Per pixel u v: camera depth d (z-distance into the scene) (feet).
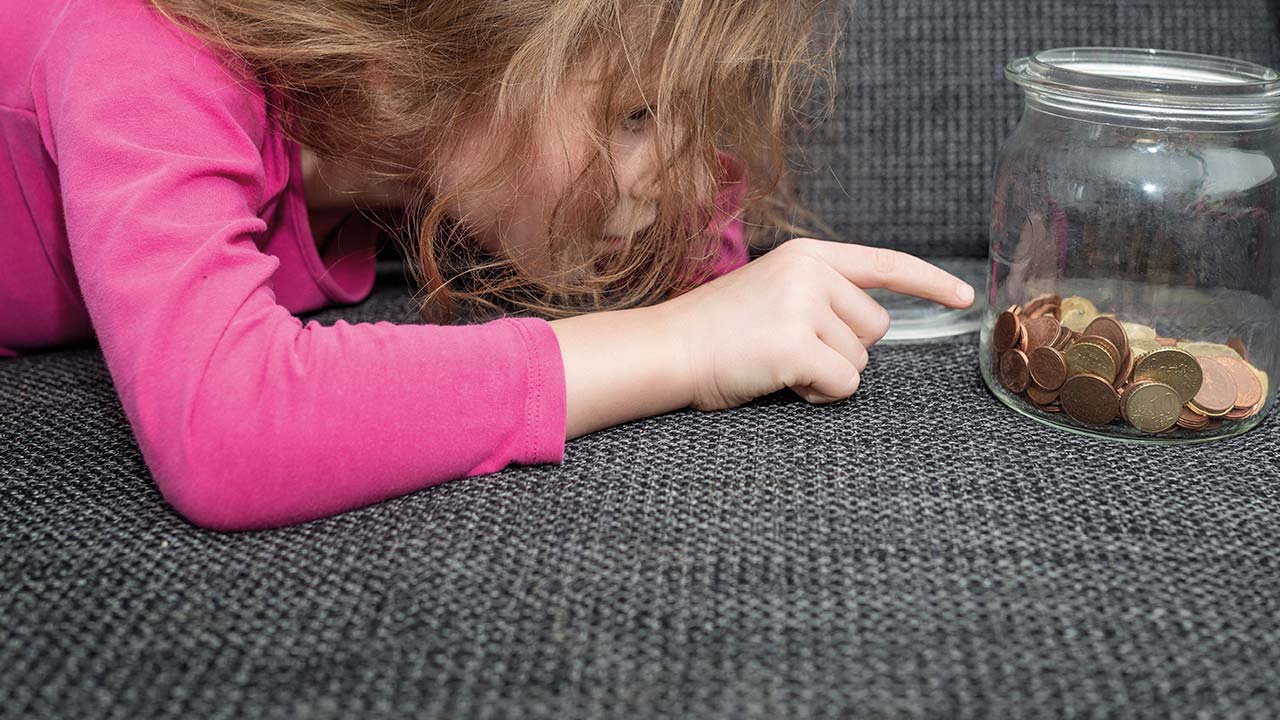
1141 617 1.71
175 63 2.09
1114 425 2.08
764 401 2.20
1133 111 2.03
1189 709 1.59
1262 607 1.73
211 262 1.95
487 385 1.97
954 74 2.90
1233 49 2.85
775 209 2.89
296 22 2.20
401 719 1.59
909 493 1.94
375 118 2.31
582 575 1.78
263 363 1.90
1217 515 1.90
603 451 2.05
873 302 2.24
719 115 2.32
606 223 2.33
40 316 2.54
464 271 2.43
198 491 1.86
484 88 2.25
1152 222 2.10
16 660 1.66
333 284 2.64
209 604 1.74
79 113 2.04
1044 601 1.74
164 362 1.89
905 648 1.67
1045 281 2.19
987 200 2.94
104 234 1.96
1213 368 2.06
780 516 1.89
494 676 1.64
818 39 2.60
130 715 1.59
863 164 2.93
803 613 1.72
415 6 2.23
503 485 1.97
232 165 2.07
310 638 1.69
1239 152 2.07
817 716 1.59
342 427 1.89
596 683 1.63
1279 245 2.10
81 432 2.15
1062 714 1.59
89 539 1.87
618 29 2.20
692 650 1.67
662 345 2.10
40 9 2.23
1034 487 1.96
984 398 2.24
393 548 1.84
